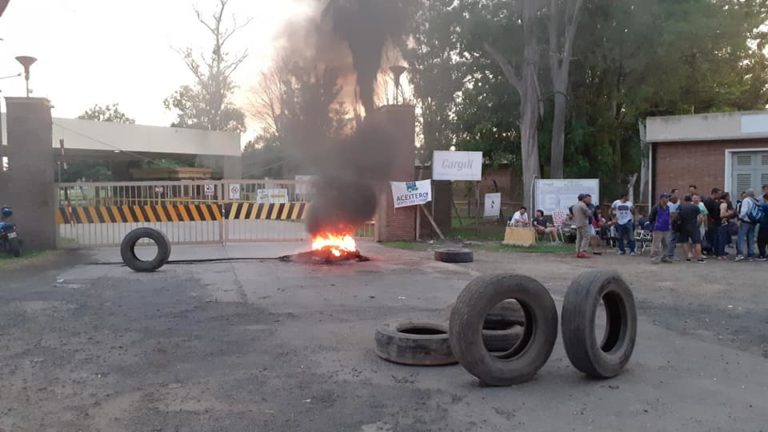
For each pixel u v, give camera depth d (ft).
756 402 14.94
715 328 22.85
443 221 62.85
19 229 47.78
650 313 25.53
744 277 35.65
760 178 58.59
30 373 17.04
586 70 82.94
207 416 13.84
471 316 15.56
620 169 95.14
